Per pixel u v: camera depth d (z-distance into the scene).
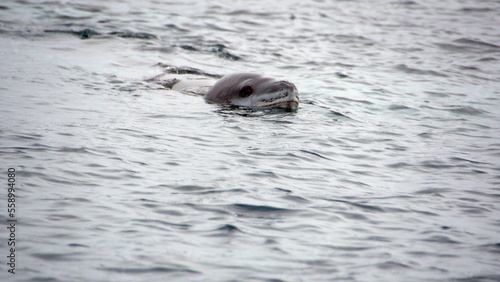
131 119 40.66
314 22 86.88
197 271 21.09
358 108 47.69
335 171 32.78
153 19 82.00
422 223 26.30
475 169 34.19
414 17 92.50
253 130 39.91
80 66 57.06
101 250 22.11
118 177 29.56
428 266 22.28
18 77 50.47
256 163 33.06
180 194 27.86
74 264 21.02
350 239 24.33
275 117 43.72
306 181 30.81
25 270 20.38
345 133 40.47
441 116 46.19
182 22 81.62
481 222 26.69
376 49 71.75
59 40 67.44
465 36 79.44
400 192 30.09
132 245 22.66
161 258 21.81
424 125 43.53
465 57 68.88
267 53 68.06
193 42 71.25
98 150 33.34
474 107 49.03
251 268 21.52
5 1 85.25
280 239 23.91
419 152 37.06
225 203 27.08
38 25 73.44
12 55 58.97
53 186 27.84
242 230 24.45
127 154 33.12
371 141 39.00
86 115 40.72
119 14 83.31
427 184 31.47
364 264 22.27
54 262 21.05
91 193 27.36
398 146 38.16
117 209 25.80
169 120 41.19
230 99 47.66
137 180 29.34
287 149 36.00
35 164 30.33
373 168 33.75
